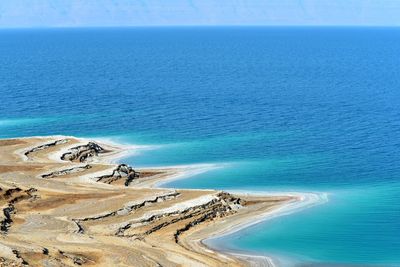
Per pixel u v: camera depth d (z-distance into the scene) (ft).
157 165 368.07
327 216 284.61
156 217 265.54
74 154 374.63
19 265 182.09
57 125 485.56
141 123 492.54
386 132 458.50
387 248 250.16
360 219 280.72
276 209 292.61
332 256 242.99
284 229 268.41
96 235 239.30
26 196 278.05
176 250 235.81
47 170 324.39
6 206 259.39
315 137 442.50
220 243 252.42
